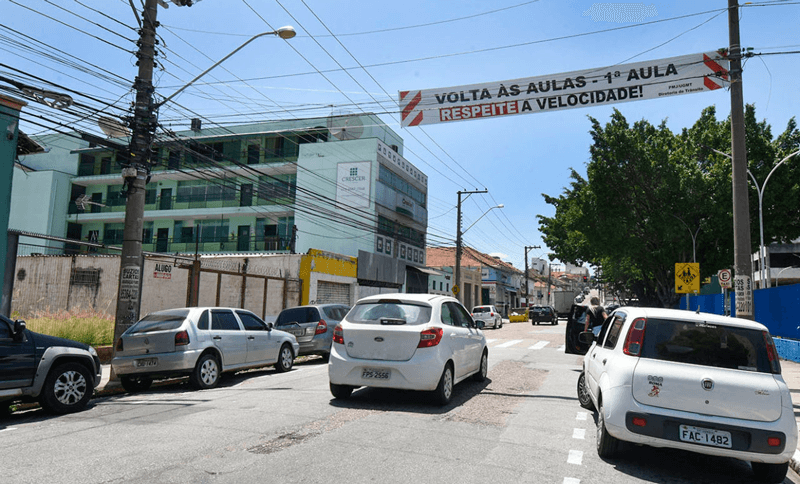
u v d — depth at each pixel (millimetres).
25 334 7180
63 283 24688
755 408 4812
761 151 26859
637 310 5773
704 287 50750
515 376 10969
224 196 39812
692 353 5129
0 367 6715
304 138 39781
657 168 27562
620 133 27781
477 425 6535
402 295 8297
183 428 6168
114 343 10250
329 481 4387
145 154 10742
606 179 28609
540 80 10727
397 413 7078
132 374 9469
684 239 28406
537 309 42688
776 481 4969
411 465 4859
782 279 54000
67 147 43594
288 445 5426
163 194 41312
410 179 44469
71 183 42281
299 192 38281
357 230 37125
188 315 10094
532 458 5227
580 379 8086
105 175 41219
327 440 5641
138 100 10719
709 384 4887
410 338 7508
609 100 10508
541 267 100562
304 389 9109
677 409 4914
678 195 27562
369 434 5926
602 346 6465
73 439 5719
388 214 39656
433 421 6672
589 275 127625
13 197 41156
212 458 4961
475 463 4988
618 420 5035
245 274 19547
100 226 42375
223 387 10016
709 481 4914
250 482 4324
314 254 26500
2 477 4410
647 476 4902
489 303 64000
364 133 41031
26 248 39656
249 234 39500
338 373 7684
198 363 9688
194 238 40219
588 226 30109
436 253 60656
